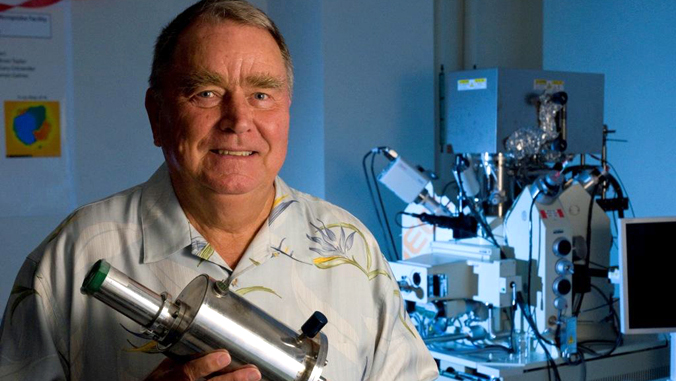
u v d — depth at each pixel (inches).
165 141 43.8
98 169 117.4
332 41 121.8
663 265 90.4
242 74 41.0
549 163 115.7
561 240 96.7
